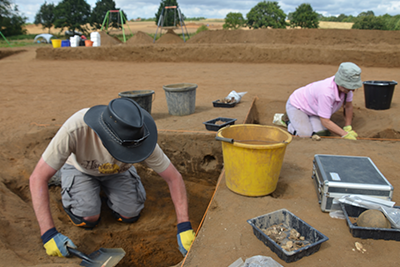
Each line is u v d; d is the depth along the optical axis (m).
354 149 3.54
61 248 2.09
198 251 1.92
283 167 3.13
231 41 19.09
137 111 1.96
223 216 2.30
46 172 2.12
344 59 12.10
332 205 2.25
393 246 1.91
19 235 2.36
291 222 2.12
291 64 12.67
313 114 4.23
